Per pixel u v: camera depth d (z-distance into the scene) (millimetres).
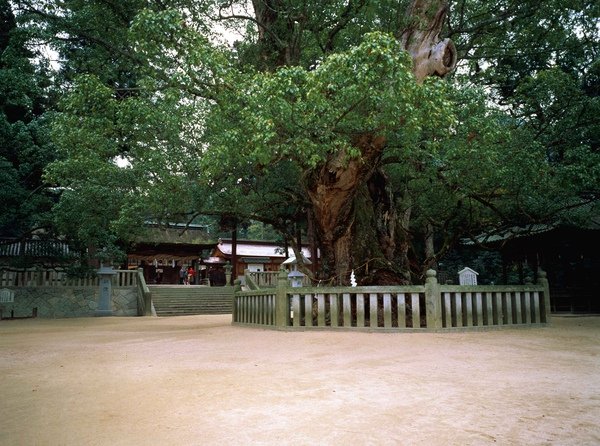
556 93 13453
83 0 14297
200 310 24359
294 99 8844
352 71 7898
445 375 5062
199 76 9820
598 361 5887
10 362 6633
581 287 18672
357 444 2953
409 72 7992
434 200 14977
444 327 9445
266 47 13781
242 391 4441
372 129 9359
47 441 3117
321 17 13148
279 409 3785
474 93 10875
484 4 15711
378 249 12102
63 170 13445
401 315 9406
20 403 4156
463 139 11070
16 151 21234
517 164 11977
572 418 3443
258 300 11703
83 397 4336
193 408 3869
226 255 40094
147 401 4133
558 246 19141
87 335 10906
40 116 22031
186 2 12844
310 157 9570
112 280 24812
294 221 18141
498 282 28422
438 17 11125
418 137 10695
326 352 6867
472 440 3006
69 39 16250
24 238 23375
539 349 6953
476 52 17000
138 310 24188
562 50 16500
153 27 8852
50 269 23547
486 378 4879
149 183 12656
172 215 13609
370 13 12781
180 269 38406
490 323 9953
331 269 11984
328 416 3566
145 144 12820
